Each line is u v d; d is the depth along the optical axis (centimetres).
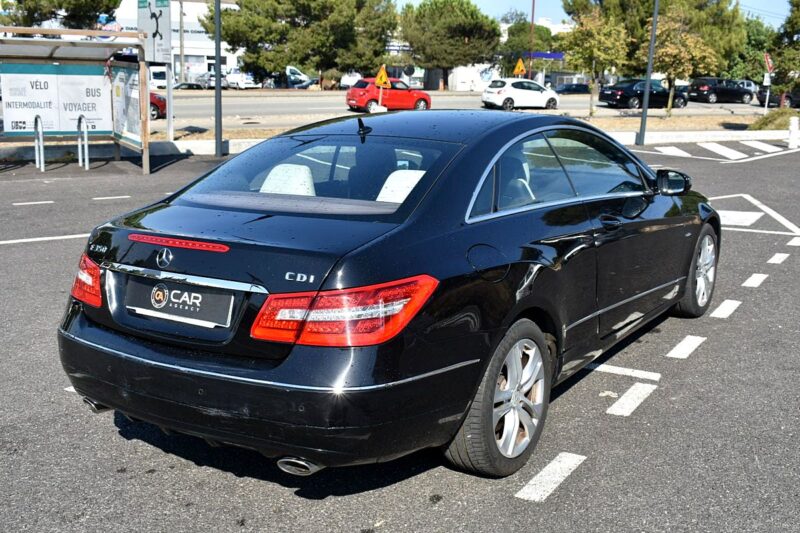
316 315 302
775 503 352
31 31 1400
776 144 2452
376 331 305
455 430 345
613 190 484
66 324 365
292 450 309
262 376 306
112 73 1616
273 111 3309
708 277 643
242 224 345
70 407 457
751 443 414
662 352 560
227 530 331
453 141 399
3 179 1412
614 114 3741
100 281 353
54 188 1316
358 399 300
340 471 382
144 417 339
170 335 329
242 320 313
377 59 5716
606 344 471
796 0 3259
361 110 3466
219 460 394
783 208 1233
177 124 2561
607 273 450
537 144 430
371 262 311
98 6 3009
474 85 7431
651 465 388
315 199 374
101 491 362
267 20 5350
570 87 6569
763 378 510
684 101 4459
